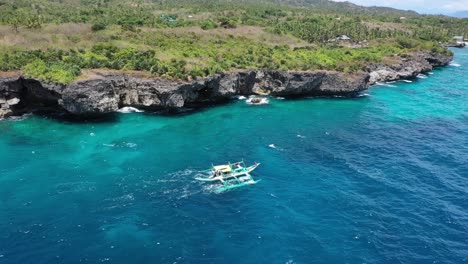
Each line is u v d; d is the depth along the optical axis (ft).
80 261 150.30
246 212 184.55
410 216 184.96
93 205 185.98
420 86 452.35
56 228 168.86
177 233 168.35
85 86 285.02
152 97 313.94
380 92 417.28
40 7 549.95
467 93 423.64
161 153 243.40
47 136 261.03
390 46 546.67
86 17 490.08
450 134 294.05
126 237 164.55
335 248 161.17
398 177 222.69
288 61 391.45
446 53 586.45
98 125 284.20
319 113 334.03
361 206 192.03
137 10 606.14
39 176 209.97
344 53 462.19
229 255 155.63
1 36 355.36
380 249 161.48
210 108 335.06
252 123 302.86
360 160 243.60
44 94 295.28
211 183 209.67
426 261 155.43
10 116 290.15
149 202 190.19
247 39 467.11
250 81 370.53
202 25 498.28
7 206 183.01
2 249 155.12
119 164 226.79
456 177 224.94
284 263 151.74
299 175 221.66
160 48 374.22
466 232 173.99
